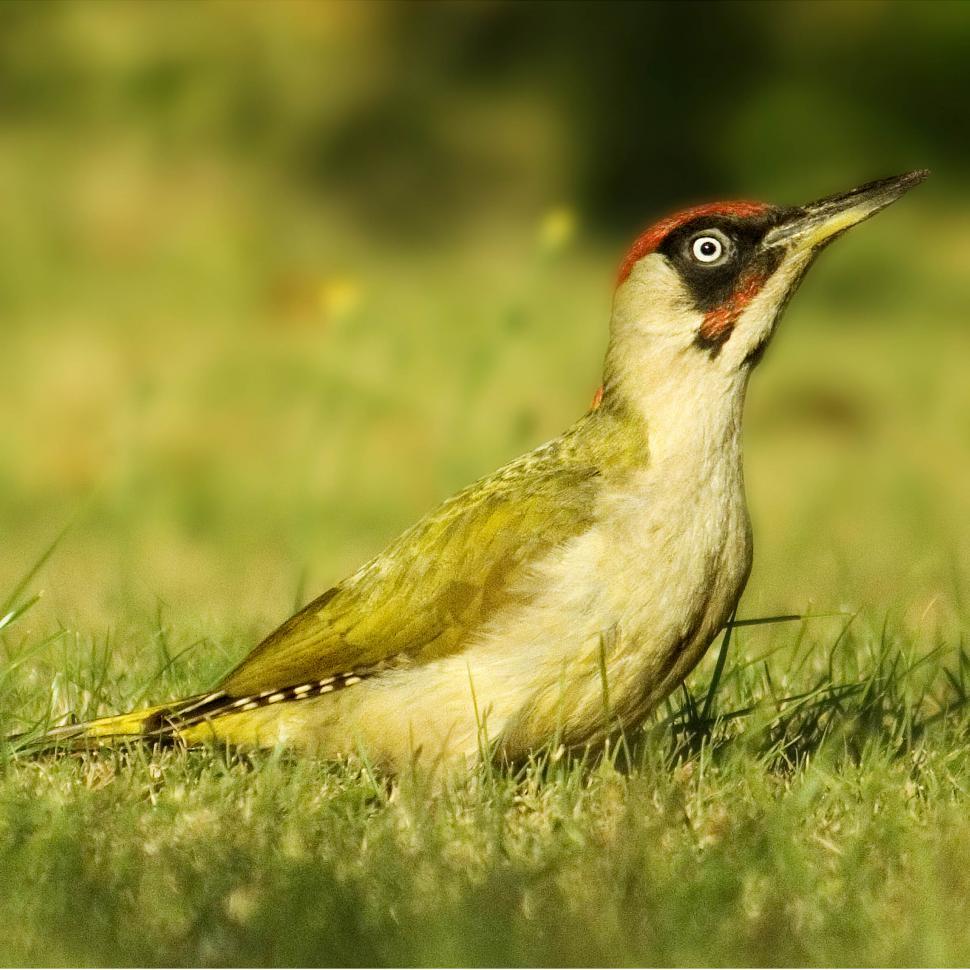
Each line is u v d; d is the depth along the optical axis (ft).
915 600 39.42
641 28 115.85
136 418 48.47
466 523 25.81
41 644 30.40
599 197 115.65
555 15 120.26
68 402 68.33
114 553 45.80
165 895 21.48
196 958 19.90
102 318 88.69
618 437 26.13
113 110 122.83
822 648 33.37
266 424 64.03
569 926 20.22
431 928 20.06
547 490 25.77
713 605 25.85
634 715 25.99
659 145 114.93
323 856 22.70
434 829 23.47
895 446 63.26
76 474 56.65
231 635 33.58
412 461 55.83
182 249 100.27
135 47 124.26
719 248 26.03
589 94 117.19
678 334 25.94
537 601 25.21
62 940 20.40
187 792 25.00
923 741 28.02
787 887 21.58
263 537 47.96
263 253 103.81
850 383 73.92
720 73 113.91
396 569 25.98
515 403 61.05
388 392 51.60
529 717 25.46
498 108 122.62
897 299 96.07
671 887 21.33
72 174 113.19
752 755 26.81
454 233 112.68
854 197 26.40
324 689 26.03
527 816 24.34
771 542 46.47
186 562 44.98
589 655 25.21
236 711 26.43
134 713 26.81
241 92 123.13
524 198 116.47
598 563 25.14
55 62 123.95
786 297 26.27
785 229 26.25
